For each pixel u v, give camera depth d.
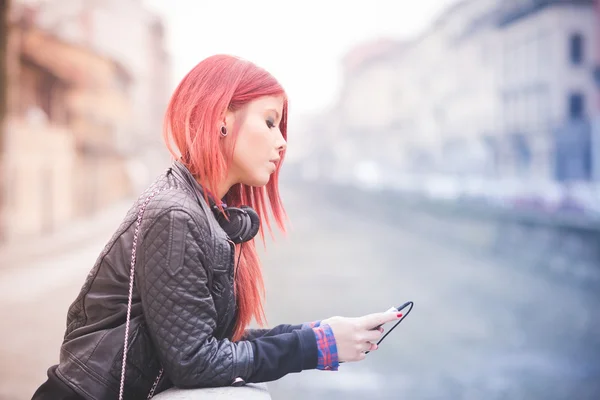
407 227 28.12
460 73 27.03
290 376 7.29
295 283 13.58
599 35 19.58
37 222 14.20
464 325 9.88
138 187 20.89
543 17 20.06
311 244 21.52
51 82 15.20
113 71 19.02
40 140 14.35
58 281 10.47
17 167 13.27
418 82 33.19
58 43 15.24
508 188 21.05
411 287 13.40
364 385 6.84
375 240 22.95
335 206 42.03
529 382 6.95
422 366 7.59
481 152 24.91
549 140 20.08
